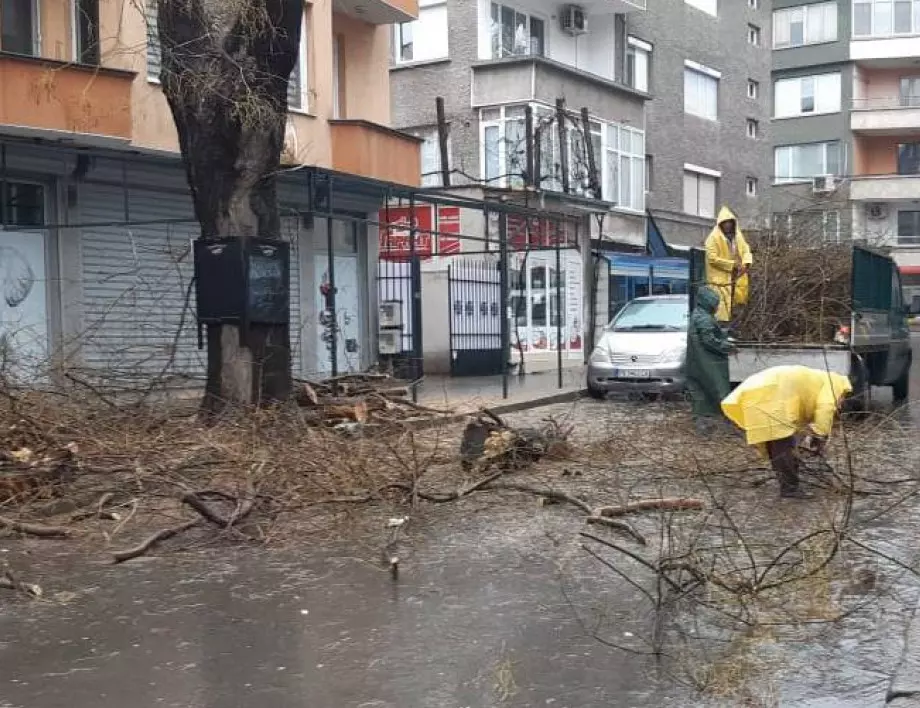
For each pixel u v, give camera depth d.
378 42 20.34
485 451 9.05
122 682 4.31
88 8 13.59
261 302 10.21
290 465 7.98
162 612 5.29
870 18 45.34
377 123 19.38
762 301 12.73
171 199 15.59
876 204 46.00
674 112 32.44
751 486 8.48
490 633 4.91
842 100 45.88
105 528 7.08
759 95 37.84
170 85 9.95
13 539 6.83
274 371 10.37
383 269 20.62
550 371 22.09
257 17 9.69
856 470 8.73
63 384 10.47
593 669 4.42
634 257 26.58
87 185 14.29
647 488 8.46
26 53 13.37
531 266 22.78
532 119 23.44
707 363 11.02
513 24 26.08
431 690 4.20
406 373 19.44
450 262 20.55
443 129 21.89
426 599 5.50
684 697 4.11
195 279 10.30
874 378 14.23
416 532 7.07
